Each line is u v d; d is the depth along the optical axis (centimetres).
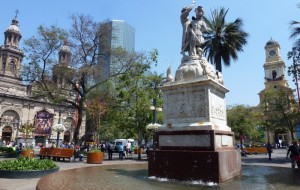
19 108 5794
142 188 505
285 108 3275
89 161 1708
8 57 6112
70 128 6406
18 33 6494
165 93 785
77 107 2608
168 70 807
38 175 956
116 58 2586
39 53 2420
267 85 6519
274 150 4325
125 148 2470
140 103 2209
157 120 2202
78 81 2528
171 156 657
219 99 777
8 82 5844
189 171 620
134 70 2506
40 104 6066
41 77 2448
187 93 741
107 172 801
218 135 672
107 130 2964
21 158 1062
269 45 6850
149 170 684
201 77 718
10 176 924
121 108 2497
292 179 648
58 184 553
